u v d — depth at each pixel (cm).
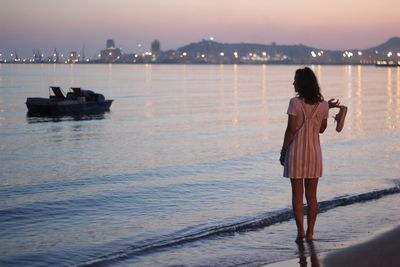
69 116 3906
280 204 1099
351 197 1115
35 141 2514
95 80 11656
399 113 4097
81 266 736
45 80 11206
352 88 8719
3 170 1666
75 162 1816
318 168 794
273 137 2545
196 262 739
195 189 1280
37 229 941
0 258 779
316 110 778
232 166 1642
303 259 732
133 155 1956
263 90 8081
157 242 840
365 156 1789
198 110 4484
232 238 852
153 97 6341
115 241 857
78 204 1146
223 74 18612
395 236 828
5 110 4431
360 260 713
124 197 1210
